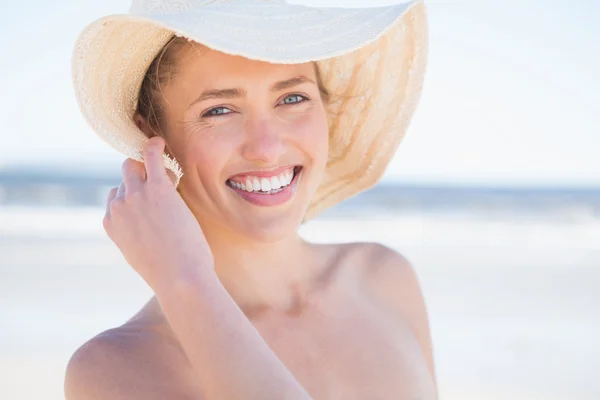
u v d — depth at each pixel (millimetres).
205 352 1596
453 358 6945
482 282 10664
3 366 6441
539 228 18484
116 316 8258
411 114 2477
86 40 1882
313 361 2127
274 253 2172
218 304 1639
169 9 2076
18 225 17188
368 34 1954
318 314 2199
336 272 2314
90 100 1980
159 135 2062
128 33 1917
